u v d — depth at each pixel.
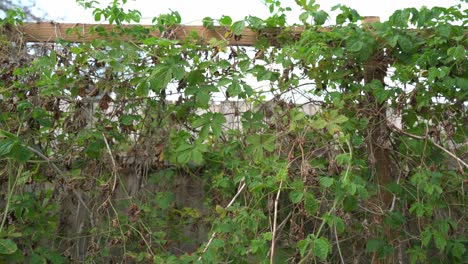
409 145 3.38
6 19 3.50
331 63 3.35
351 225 3.28
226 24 3.40
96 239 3.45
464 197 3.48
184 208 3.58
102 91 3.40
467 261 3.40
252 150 3.08
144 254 3.25
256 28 3.44
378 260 3.36
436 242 3.14
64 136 3.43
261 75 3.26
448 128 3.35
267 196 3.22
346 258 3.36
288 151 3.13
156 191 3.68
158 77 3.05
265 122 3.41
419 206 3.14
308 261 3.11
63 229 3.56
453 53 3.13
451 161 3.49
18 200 3.28
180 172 3.69
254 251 2.76
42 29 3.58
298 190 2.76
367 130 3.34
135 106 3.46
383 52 3.43
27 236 3.39
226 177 3.45
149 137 3.49
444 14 3.34
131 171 3.59
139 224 3.44
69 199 3.56
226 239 2.96
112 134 3.41
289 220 3.26
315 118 3.13
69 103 3.45
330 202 3.07
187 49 3.30
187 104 3.37
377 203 3.31
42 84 3.26
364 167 3.13
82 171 3.48
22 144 2.91
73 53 3.39
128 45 3.30
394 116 3.39
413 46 3.34
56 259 3.29
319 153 3.10
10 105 3.35
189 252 3.67
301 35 3.29
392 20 3.31
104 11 3.41
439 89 3.33
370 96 3.37
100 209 3.43
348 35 3.28
